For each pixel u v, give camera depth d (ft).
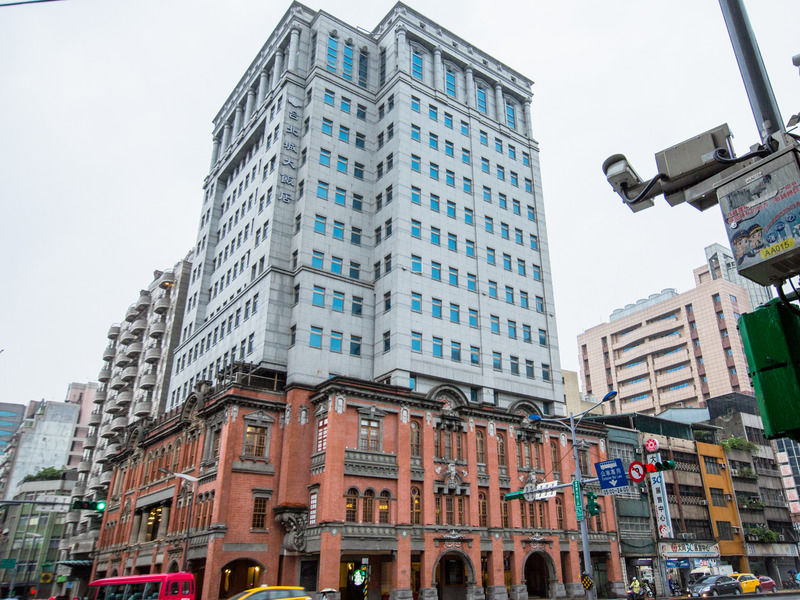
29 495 373.61
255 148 223.92
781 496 252.21
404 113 200.34
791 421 16.16
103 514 221.05
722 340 343.26
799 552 244.83
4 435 609.83
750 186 18.38
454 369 177.27
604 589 181.57
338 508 138.10
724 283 353.92
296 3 221.46
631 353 389.80
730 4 20.42
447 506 156.87
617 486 93.86
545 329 208.74
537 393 194.39
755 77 19.22
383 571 150.10
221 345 196.34
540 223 224.94
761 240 17.65
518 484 171.83
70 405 478.59
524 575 167.43
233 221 224.12
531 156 234.17
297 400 155.33
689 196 21.02
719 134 20.58
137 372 292.20
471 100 223.10
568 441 191.21
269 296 172.65
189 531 137.39
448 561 160.76
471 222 203.21
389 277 180.24
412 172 193.57
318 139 195.11
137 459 206.90
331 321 173.78
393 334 170.91
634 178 22.74
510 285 204.64
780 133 18.19
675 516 204.44
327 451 142.51
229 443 146.00
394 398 155.84
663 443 215.31
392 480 148.97
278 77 220.43
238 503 142.41
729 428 256.52
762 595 140.97
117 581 113.80
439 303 183.11
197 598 148.97
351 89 210.38
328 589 124.57
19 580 343.26
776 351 16.98
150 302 307.78
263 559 140.56
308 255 178.40
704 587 161.27
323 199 188.44
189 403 174.29
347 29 220.02
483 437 170.81
